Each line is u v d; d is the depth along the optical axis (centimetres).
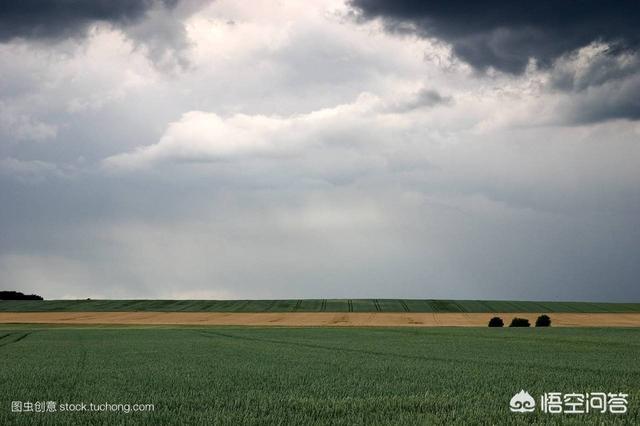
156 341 3831
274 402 1269
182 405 1245
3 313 9488
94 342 3738
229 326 6719
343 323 7525
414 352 2866
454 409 1189
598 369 2031
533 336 4362
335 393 1413
